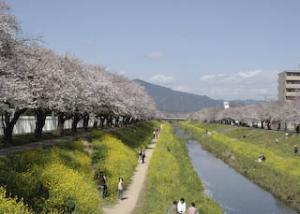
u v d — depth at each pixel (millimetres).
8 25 25203
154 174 38562
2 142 36062
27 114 53625
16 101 27609
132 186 35906
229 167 62000
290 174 47375
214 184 48406
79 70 53812
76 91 43875
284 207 38250
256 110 133375
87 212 23328
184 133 143125
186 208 28062
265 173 51219
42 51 43750
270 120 114938
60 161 30375
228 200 40562
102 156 41031
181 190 33812
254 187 47156
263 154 64438
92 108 52031
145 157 56656
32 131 51625
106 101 57125
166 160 47875
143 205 28984
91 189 27062
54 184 24500
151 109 133875
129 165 42312
